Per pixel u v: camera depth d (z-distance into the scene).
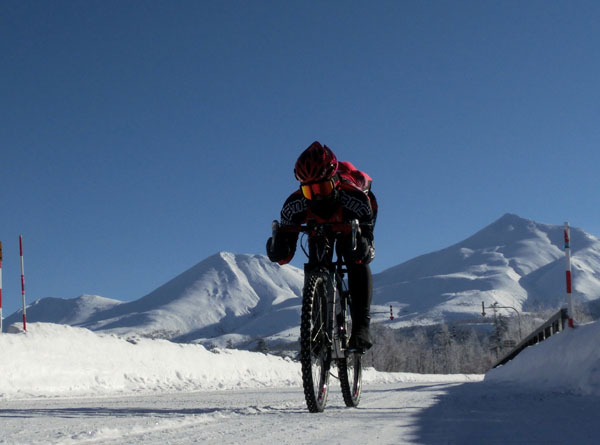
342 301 4.61
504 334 120.06
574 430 2.90
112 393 10.87
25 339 12.38
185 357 15.53
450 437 2.68
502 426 3.12
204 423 3.46
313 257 4.48
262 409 4.62
